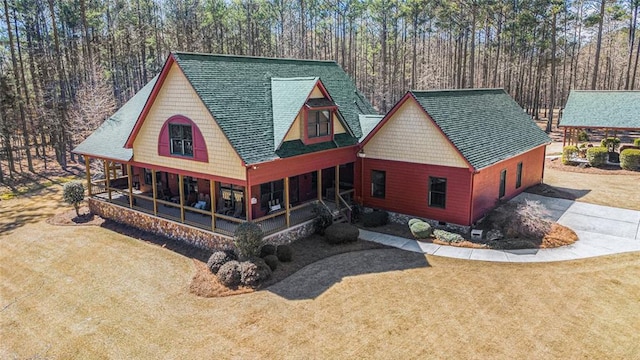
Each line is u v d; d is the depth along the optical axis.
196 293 14.68
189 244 19.00
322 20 68.00
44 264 17.70
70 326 13.02
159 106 19.25
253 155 16.62
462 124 20.53
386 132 20.69
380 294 14.02
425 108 19.19
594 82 47.62
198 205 20.59
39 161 40.62
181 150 18.97
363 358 10.91
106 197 24.12
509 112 26.30
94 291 15.19
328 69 25.69
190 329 12.55
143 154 20.58
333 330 12.14
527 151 23.19
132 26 54.00
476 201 19.14
